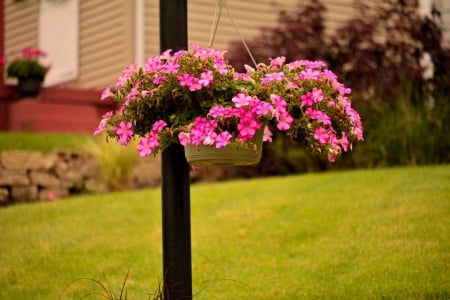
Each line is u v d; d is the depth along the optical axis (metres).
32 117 10.82
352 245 5.60
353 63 9.60
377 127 9.19
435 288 4.70
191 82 3.48
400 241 5.54
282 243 5.89
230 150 3.53
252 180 8.36
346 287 4.87
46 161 9.10
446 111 8.99
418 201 6.41
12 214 7.39
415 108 9.20
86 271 5.58
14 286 5.38
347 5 13.03
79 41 12.98
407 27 9.95
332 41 9.81
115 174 9.14
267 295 4.90
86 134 10.34
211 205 7.23
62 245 6.23
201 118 3.46
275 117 3.64
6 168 8.88
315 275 5.17
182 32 3.85
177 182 3.75
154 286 5.19
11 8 14.73
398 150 9.03
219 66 3.58
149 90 3.59
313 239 5.89
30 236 6.54
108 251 5.98
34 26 14.12
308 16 10.20
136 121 3.65
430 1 12.32
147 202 7.50
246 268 5.44
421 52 9.84
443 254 5.20
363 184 7.27
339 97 3.74
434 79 9.52
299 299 4.78
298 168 9.55
